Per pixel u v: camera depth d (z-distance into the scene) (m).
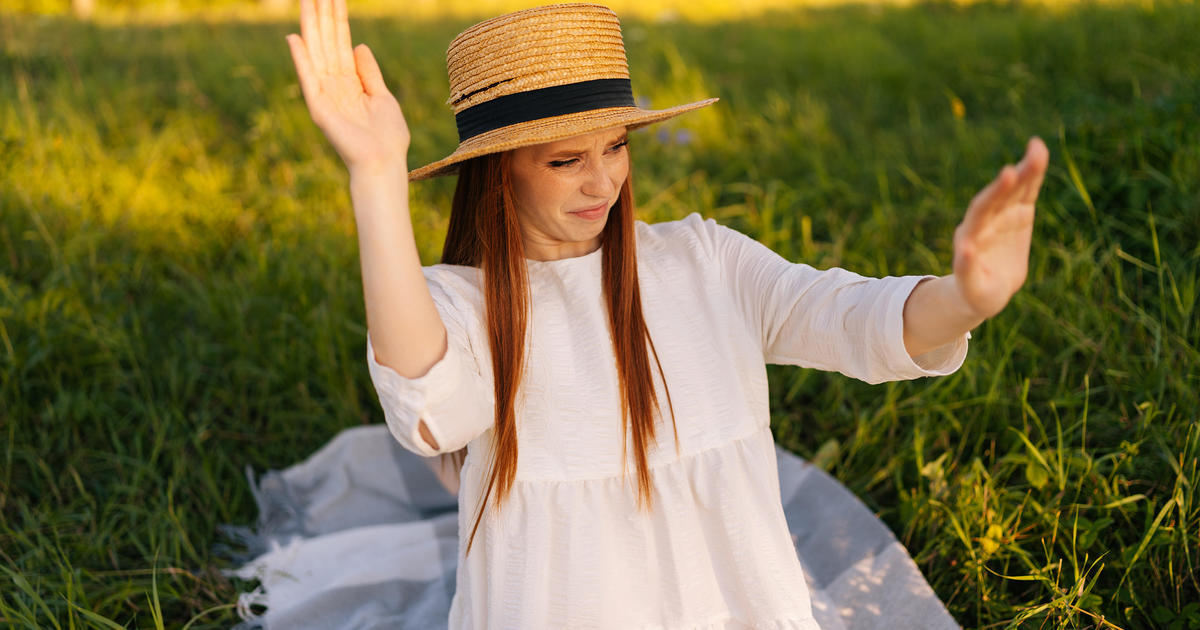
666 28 8.10
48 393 3.20
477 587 1.74
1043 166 1.20
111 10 12.46
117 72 6.62
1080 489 2.41
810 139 5.06
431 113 5.84
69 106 5.48
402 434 1.41
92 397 3.15
